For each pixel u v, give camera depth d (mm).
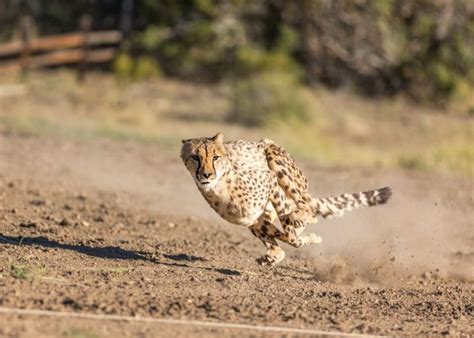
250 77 115688
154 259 36781
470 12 128750
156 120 97812
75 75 119812
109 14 136875
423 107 122875
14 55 125188
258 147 35500
